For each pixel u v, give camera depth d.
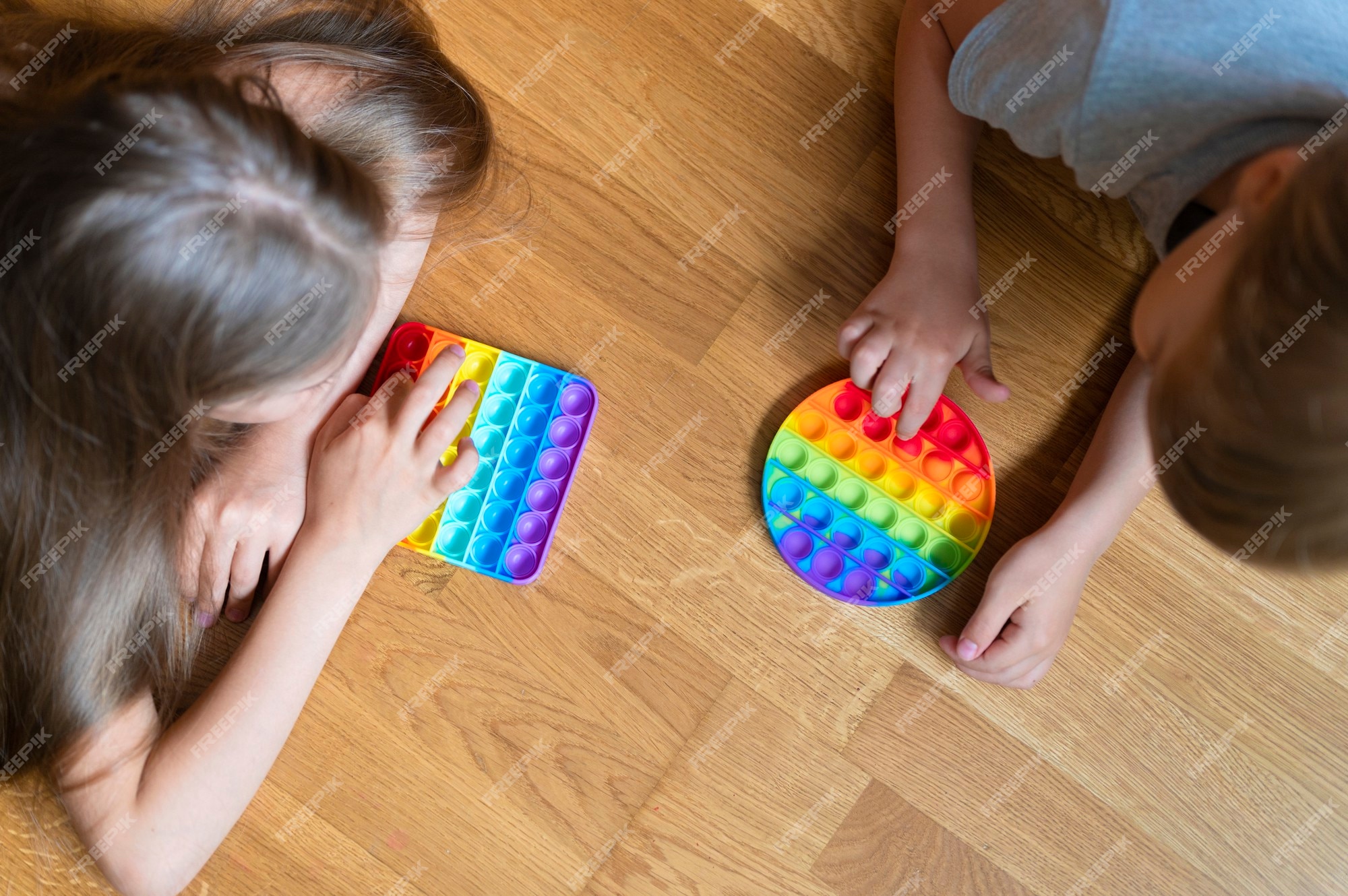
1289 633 0.72
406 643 0.70
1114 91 0.54
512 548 0.69
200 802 0.59
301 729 0.69
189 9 0.67
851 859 0.71
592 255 0.74
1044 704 0.72
